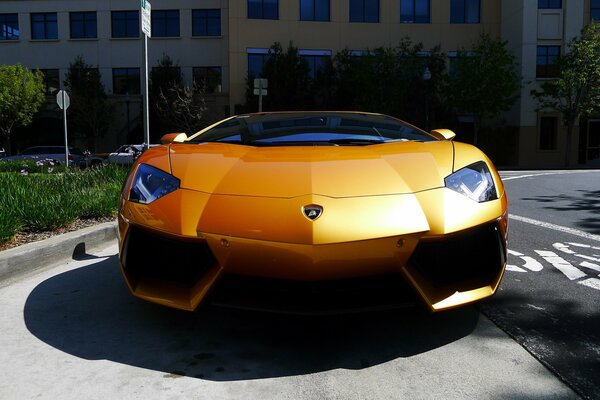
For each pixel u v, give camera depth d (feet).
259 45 90.22
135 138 101.91
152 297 8.26
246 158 9.36
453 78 82.64
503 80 77.36
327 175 8.46
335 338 8.71
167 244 8.28
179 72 96.17
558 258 14.16
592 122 88.12
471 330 9.02
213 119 98.99
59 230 15.75
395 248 7.65
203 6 98.89
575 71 77.25
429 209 8.05
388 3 91.81
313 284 7.68
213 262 7.88
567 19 85.10
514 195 31.19
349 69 86.94
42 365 7.66
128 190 9.13
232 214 7.85
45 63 102.94
